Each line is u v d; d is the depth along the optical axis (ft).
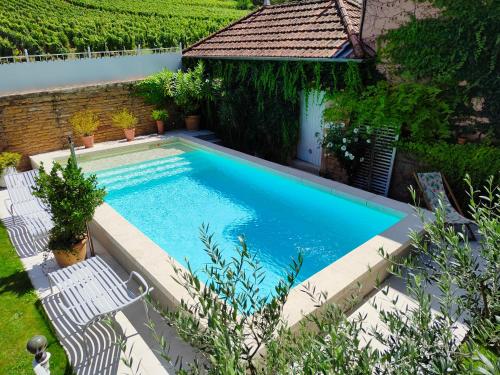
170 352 15.55
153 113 49.42
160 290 17.90
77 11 114.62
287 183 34.76
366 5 31.71
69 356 15.46
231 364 6.17
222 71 48.42
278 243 26.81
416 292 8.05
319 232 28.32
